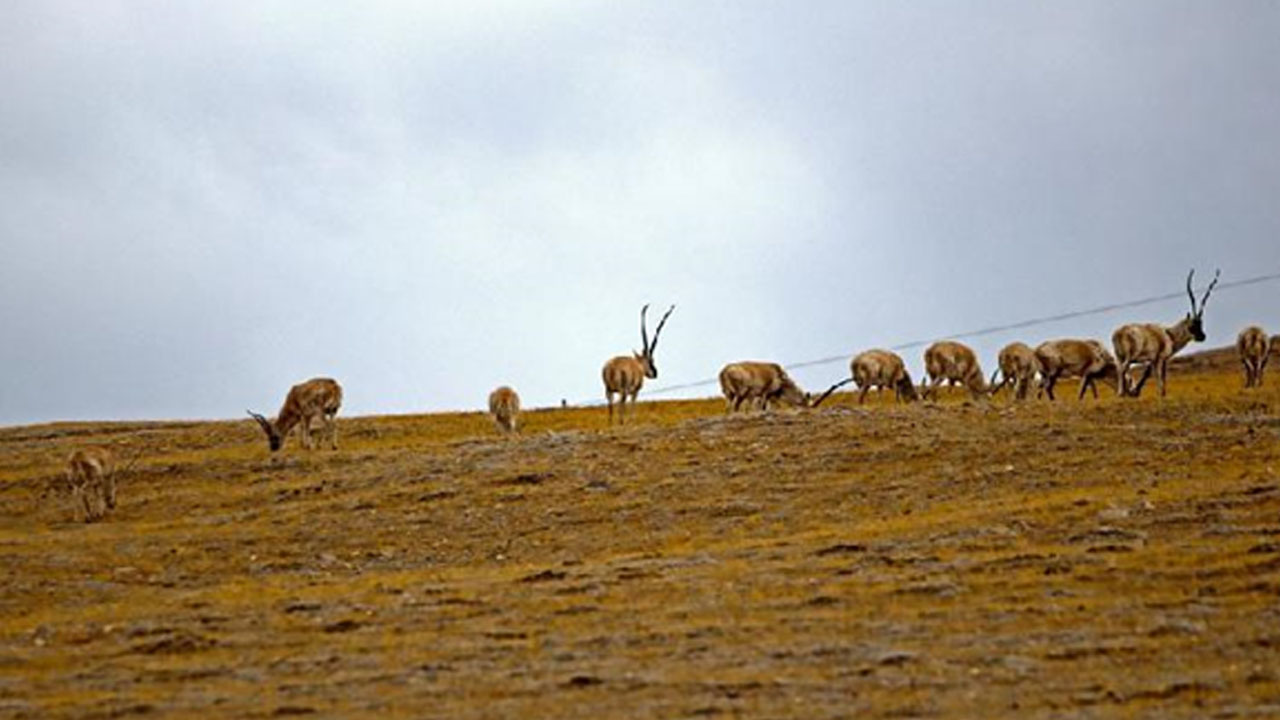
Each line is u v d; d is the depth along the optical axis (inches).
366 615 4247.0
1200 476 5447.8
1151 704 3102.9
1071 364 7529.5
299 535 5664.4
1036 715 3041.3
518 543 5378.9
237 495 6476.4
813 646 3668.8
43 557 5413.4
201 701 3388.3
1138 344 7337.6
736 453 6235.2
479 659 3698.3
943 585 4180.6
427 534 5575.8
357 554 5369.1
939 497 5497.1
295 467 6983.3
